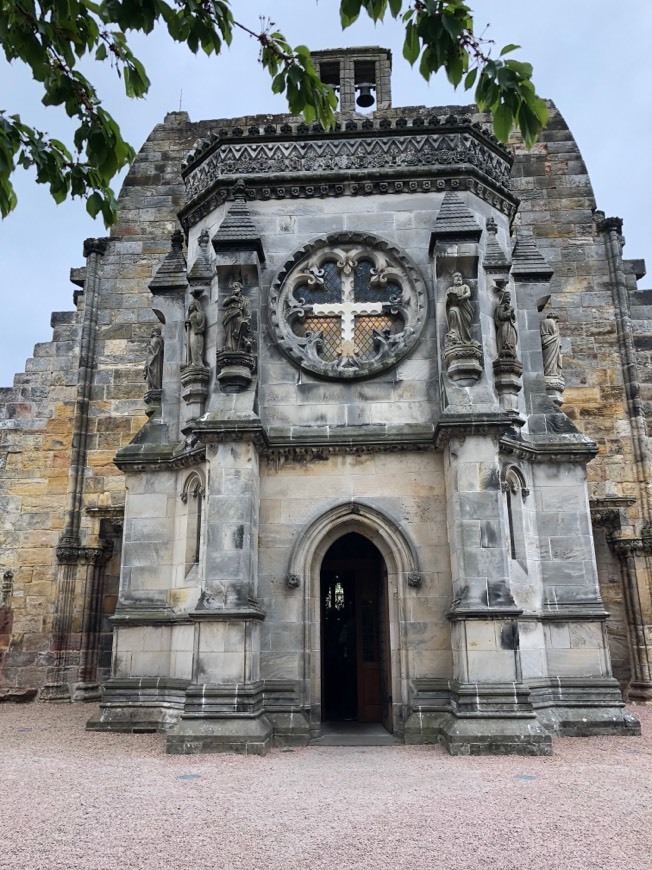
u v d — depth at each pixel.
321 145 18.56
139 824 8.74
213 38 6.52
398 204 18.20
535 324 19.28
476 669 14.22
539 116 5.93
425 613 15.62
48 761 13.21
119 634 17.31
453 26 5.73
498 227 19.11
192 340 17.84
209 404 16.19
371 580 18.84
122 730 16.59
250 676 14.48
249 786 10.91
